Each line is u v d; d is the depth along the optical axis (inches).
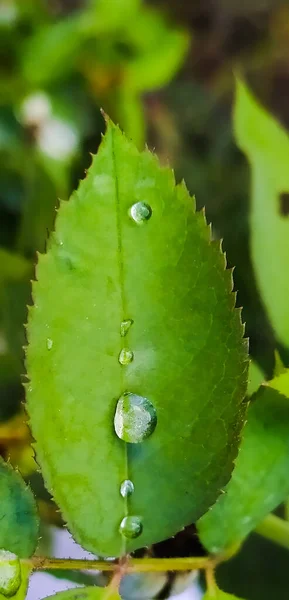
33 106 9.7
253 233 5.8
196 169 9.1
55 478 4.7
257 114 6.1
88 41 9.8
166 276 4.7
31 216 7.8
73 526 4.8
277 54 13.8
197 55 13.9
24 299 6.8
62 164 8.5
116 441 4.8
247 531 5.0
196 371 4.7
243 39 14.2
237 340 4.7
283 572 6.0
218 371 4.7
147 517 4.8
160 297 4.7
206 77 13.6
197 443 4.7
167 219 4.7
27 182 8.3
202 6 14.8
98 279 4.7
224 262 4.7
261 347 6.3
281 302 5.7
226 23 14.3
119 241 4.7
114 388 4.7
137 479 4.8
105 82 10.1
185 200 4.7
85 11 10.5
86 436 4.7
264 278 5.7
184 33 10.4
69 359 4.7
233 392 4.7
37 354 4.6
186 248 4.7
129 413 4.7
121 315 4.7
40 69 9.8
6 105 9.6
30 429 4.6
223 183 8.7
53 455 4.7
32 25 10.0
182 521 4.8
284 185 5.8
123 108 10.0
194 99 12.4
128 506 4.8
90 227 4.7
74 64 9.9
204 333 4.7
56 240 4.6
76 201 4.7
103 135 4.7
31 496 4.8
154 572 5.1
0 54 9.8
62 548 5.4
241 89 6.1
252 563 6.0
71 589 4.8
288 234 5.7
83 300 4.7
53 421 4.7
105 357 4.7
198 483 4.8
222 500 5.0
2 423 6.1
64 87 10.0
